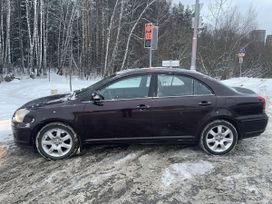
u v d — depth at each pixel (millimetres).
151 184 3428
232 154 4230
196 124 4148
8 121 6320
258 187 3361
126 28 25094
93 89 4172
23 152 4469
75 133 4109
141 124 4109
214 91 4199
